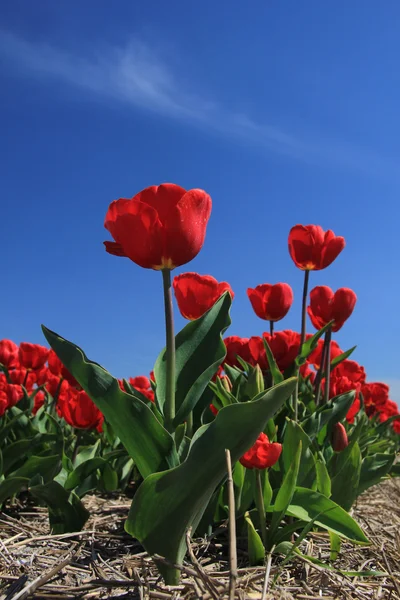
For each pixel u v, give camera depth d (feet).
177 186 1.65
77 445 2.90
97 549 2.20
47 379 4.10
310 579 1.98
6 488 2.58
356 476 2.52
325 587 1.92
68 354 1.67
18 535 2.31
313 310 2.80
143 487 1.64
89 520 2.63
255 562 2.06
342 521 2.07
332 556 2.13
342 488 2.53
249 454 2.05
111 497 3.18
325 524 2.08
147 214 1.61
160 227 1.63
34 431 3.19
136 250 1.65
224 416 1.56
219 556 2.14
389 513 3.21
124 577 1.89
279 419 2.60
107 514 2.77
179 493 1.63
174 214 1.62
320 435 2.77
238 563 2.10
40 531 2.52
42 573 1.94
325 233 2.58
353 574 1.95
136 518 1.68
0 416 2.89
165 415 1.77
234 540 1.44
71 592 1.74
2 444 3.03
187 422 2.09
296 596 1.78
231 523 1.46
